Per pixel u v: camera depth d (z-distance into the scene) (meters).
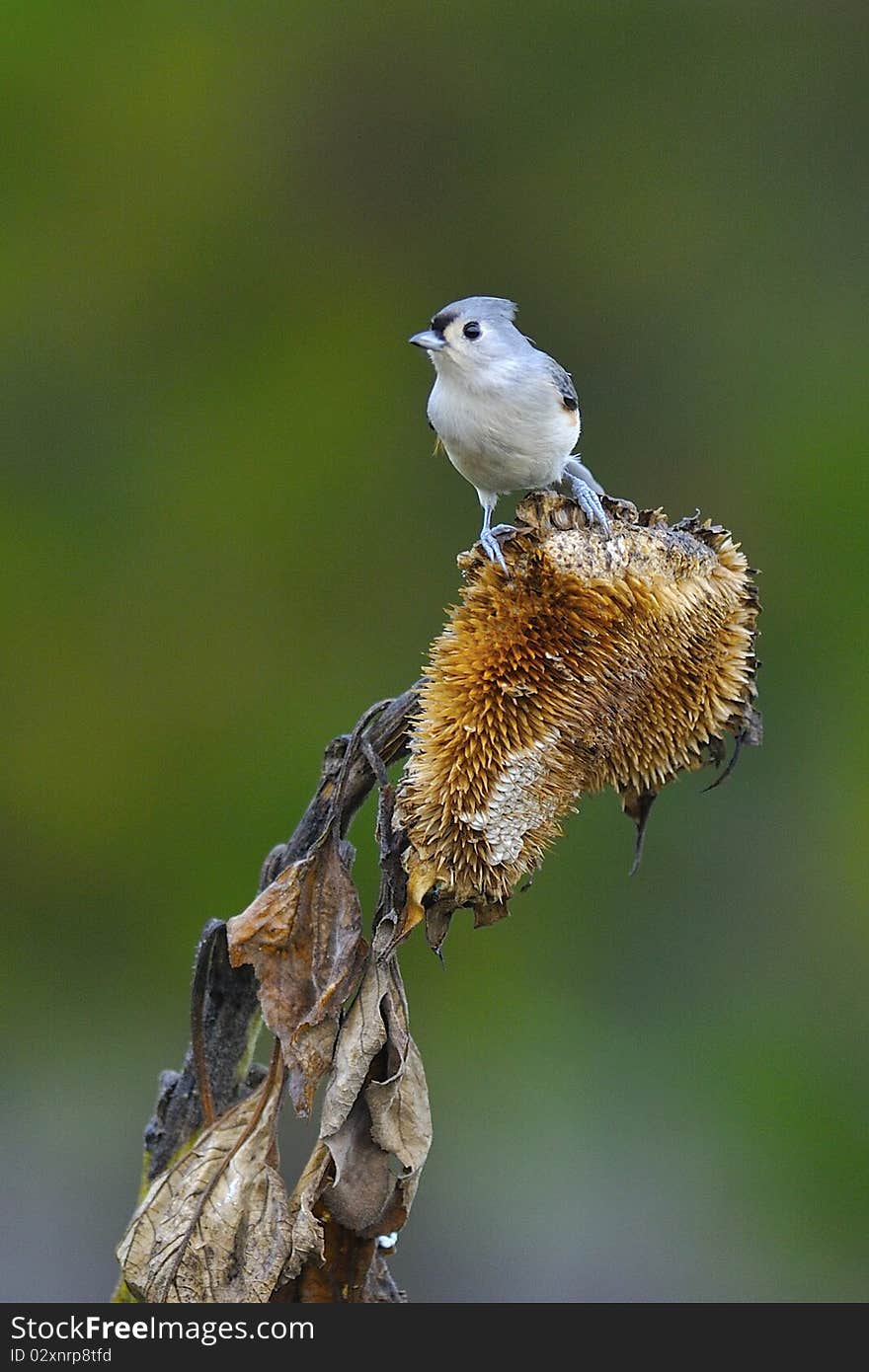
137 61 14.19
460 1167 11.28
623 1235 10.85
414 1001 12.07
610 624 4.62
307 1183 4.43
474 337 7.46
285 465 13.78
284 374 14.07
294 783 12.86
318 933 4.47
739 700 4.84
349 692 13.34
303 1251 4.36
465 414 7.53
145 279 14.09
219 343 14.12
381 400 14.09
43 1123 11.48
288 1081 4.45
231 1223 4.40
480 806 4.45
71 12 14.09
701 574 4.78
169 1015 12.27
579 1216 10.95
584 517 4.78
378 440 14.02
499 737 4.52
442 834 4.45
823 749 13.04
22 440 13.72
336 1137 4.35
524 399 7.45
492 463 7.66
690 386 14.48
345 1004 4.41
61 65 14.05
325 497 13.76
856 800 12.66
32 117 14.02
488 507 8.08
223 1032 4.84
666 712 4.74
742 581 4.86
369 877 11.23
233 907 12.45
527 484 7.81
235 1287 4.38
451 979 12.16
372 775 4.61
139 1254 4.43
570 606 4.61
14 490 13.58
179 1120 4.86
